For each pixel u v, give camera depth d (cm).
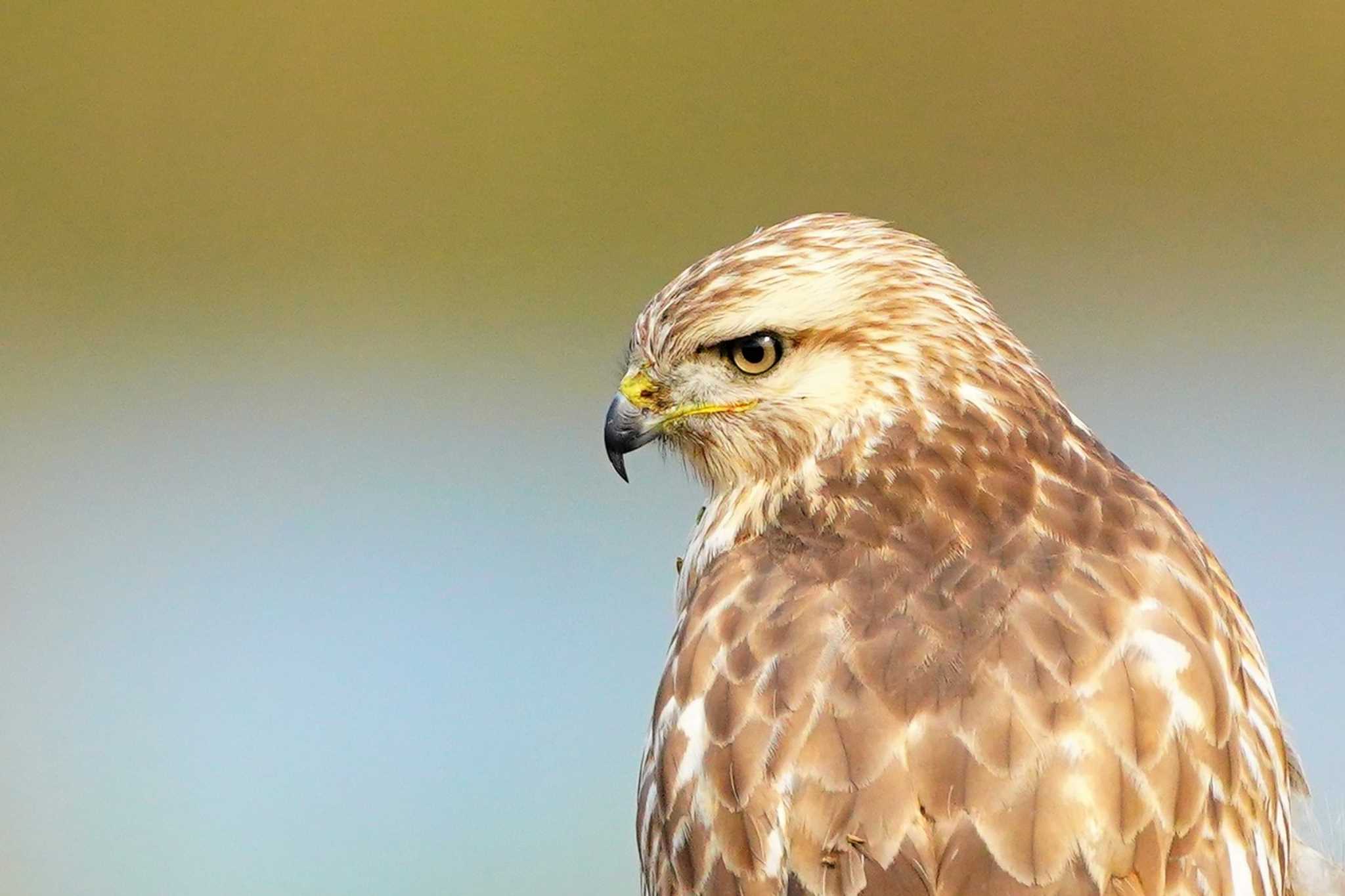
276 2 764
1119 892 469
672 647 476
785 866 471
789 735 472
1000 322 482
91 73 770
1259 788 473
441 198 754
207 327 757
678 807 473
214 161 773
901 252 481
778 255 482
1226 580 477
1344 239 728
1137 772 470
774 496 481
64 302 770
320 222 753
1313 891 477
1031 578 474
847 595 474
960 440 479
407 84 754
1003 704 471
